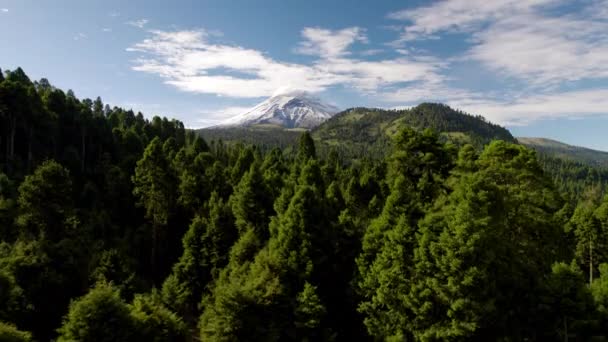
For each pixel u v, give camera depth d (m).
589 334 32.75
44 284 38.09
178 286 47.59
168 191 63.09
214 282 46.00
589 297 33.50
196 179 65.62
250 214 50.72
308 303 34.19
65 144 83.56
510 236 38.38
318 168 63.72
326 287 39.53
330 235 41.38
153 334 30.02
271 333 32.78
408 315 32.59
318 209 41.62
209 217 56.53
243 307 32.72
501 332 30.98
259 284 34.94
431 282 31.09
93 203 61.91
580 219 62.94
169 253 61.28
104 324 26.36
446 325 30.09
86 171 74.81
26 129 75.81
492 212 34.81
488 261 30.39
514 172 40.53
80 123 87.25
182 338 33.06
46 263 39.72
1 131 74.19
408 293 32.47
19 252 39.31
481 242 30.64
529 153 41.62
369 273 35.44
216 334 32.66
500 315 31.06
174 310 44.88
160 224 62.56
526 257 36.72
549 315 32.88
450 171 44.97
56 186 48.38
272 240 40.91
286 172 85.62
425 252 32.03
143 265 57.44
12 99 72.25
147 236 60.53
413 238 34.12
